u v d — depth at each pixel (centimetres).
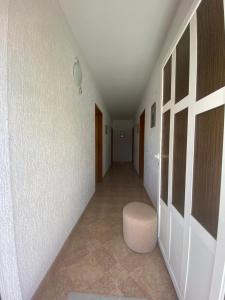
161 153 193
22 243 113
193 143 109
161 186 191
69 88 199
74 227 226
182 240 125
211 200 89
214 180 87
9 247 99
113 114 786
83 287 140
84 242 202
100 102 459
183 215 125
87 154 302
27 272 119
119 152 956
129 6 165
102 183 482
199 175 103
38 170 132
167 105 172
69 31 195
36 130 128
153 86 308
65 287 140
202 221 97
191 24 113
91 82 330
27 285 119
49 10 146
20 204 110
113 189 422
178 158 139
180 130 135
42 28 135
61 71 174
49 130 149
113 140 947
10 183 97
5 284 100
